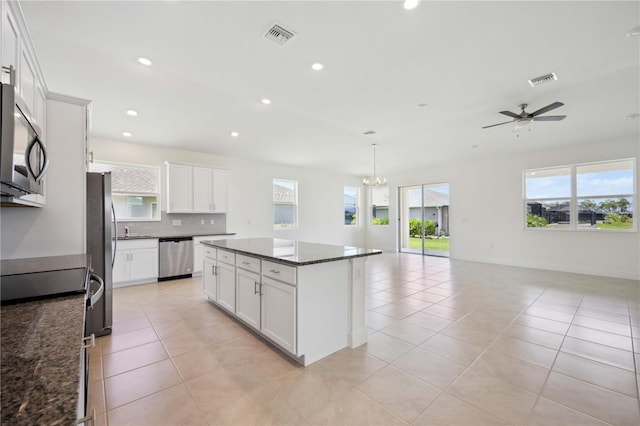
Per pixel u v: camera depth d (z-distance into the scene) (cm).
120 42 231
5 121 99
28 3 187
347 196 959
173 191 543
